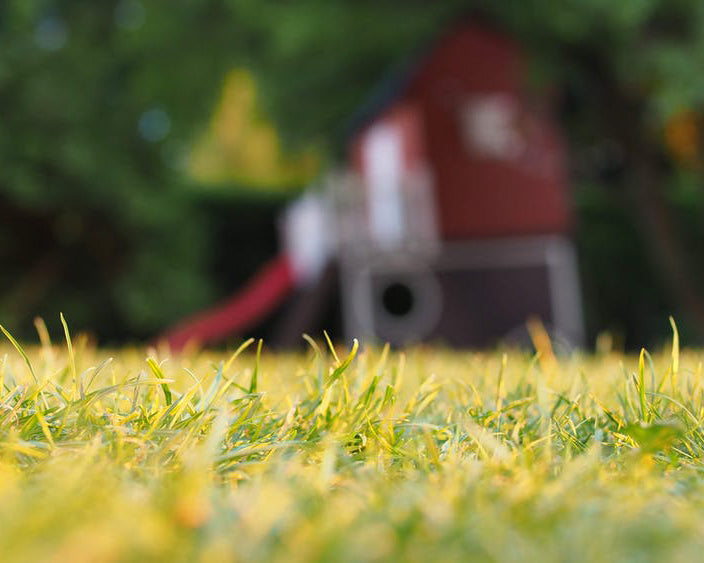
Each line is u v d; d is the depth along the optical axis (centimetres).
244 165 3119
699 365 231
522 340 1783
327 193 1781
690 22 1463
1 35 2461
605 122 1889
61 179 2484
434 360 435
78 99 2458
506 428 202
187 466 137
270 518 92
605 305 2589
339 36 1625
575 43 1593
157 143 2602
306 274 2006
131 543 76
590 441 188
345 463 155
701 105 1488
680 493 136
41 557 70
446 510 108
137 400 197
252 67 1842
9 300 2645
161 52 1858
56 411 176
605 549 88
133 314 2550
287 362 410
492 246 1800
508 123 1803
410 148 1828
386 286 1778
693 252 2350
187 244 2608
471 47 1792
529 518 106
